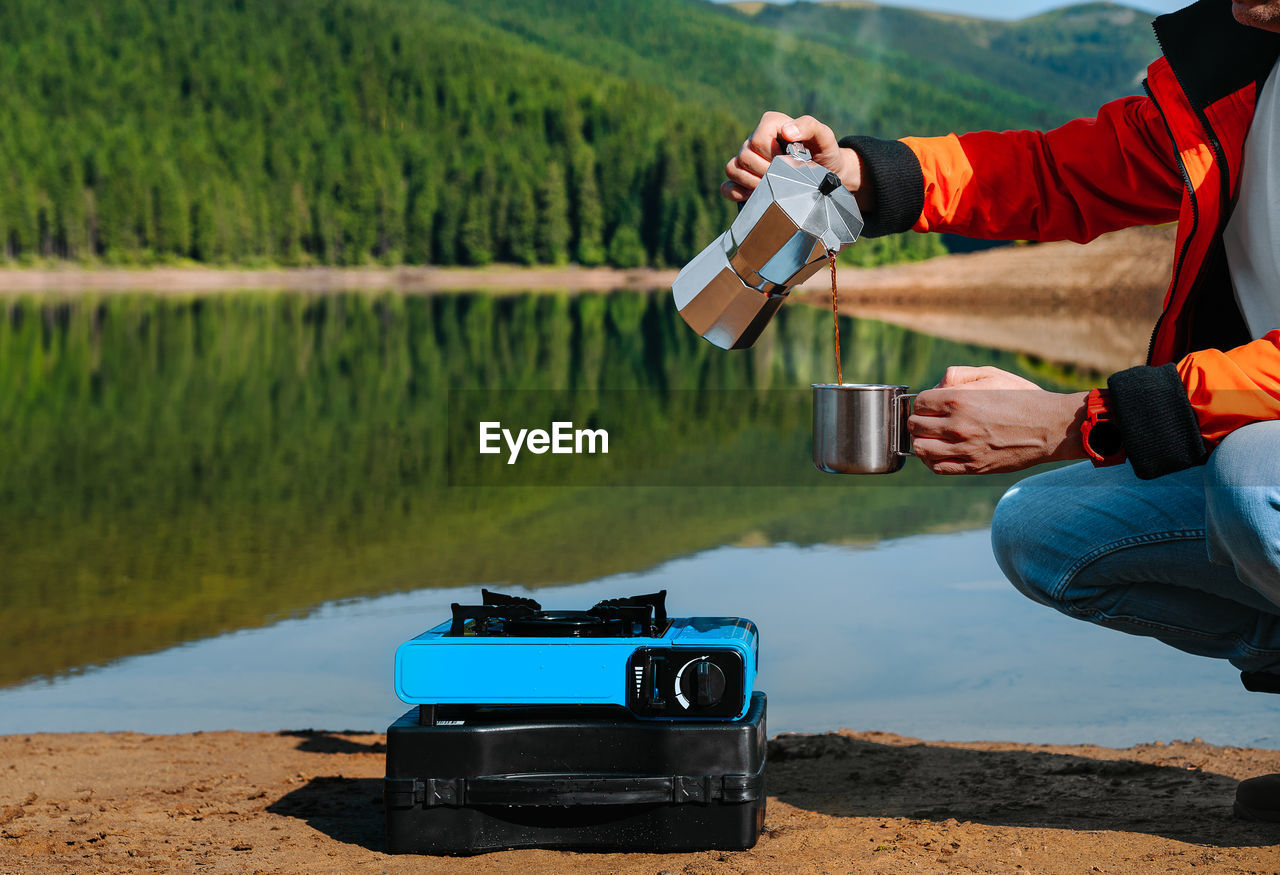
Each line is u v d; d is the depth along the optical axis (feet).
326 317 126.93
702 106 244.63
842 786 5.82
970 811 5.26
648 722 4.60
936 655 9.80
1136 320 70.90
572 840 4.61
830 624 11.15
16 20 233.55
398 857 4.60
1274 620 4.21
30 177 185.47
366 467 33.55
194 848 4.80
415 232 195.83
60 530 22.12
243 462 35.09
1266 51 4.14
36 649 11.77
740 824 4.55
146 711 8.91
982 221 5.08
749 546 17.02
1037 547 4.59
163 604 14.47
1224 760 6.22
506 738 4.60
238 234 194.70
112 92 228.63
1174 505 4.24
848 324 80.94
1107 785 5.70
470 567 16.49
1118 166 4.92
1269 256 4.15
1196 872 4.28
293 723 8.39
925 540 17.02
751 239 4.50
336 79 237.86
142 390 62.90
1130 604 4.44
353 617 13.12
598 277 189.26
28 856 4.72
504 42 271.49
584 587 14.29
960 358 63.52
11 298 154.10
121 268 189.37
